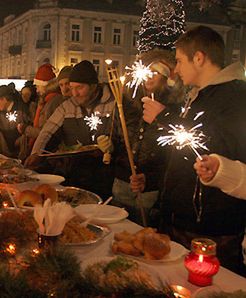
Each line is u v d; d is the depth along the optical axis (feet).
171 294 2.97
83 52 76.79
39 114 12.71
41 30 77.41
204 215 5.45
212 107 5.46
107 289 2.92
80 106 9.34
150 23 27.66
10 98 14.84
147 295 2.93
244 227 5.58
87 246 4.85
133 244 4.81
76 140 9.33
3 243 4.04
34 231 4.45
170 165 5.77
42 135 9.49
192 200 5.49
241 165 4.32
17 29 83.92
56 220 4.22
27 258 3.24
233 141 5.28
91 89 9.04
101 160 9.12
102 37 77.20
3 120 14.56
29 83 18.20
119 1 78.02
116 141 8.14
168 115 5.84
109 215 6.14
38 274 2.99
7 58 87.71
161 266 4.60
